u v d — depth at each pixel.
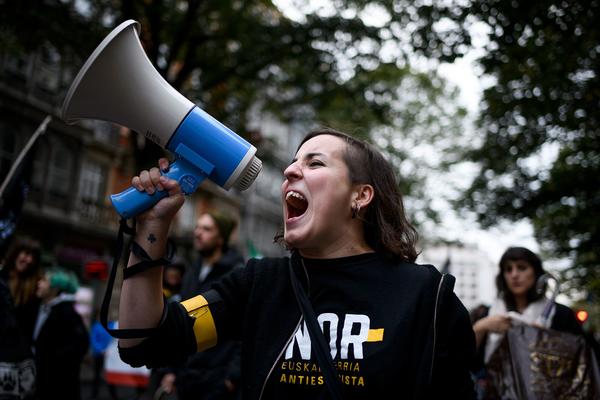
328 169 1.60
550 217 15.64
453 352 1.46
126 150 23.14
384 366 1.37
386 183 1.69
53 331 4.39
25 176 3.80
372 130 20.05
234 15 11.35
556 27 7.23
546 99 9.62
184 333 1.52
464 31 7.80
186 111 1.51
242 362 1.53
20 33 10.09
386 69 11.26
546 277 3.32
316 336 1.42
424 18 8.09
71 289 4.64
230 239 4.15
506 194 15.24
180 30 10.70
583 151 12.90
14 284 4.11
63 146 20.59
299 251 1.62
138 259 1.46
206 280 3.96
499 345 3.01
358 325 1.43
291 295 1.55
